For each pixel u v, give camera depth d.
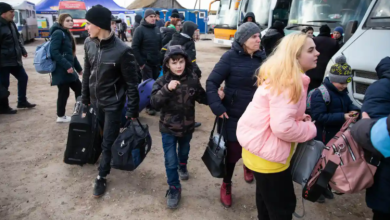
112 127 2.87
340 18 6.33
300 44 1.66
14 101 6.18
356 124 1.58
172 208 2.74
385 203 1.71
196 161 3.71
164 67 2.57
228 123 2.54
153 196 2.97
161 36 5.27
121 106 2.86
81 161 3.31
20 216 2.64
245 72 2.42
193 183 3.21
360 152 1.77
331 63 3.72
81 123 3.18
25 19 18.36
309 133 1.71
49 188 3.08
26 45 17.89
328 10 6.50
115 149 2.75
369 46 3.37
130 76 2.73
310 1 6.78
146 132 2.96
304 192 1.94
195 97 2.67
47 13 23.52
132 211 2.73
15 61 5.09
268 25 9.48
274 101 1.64
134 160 2.78
